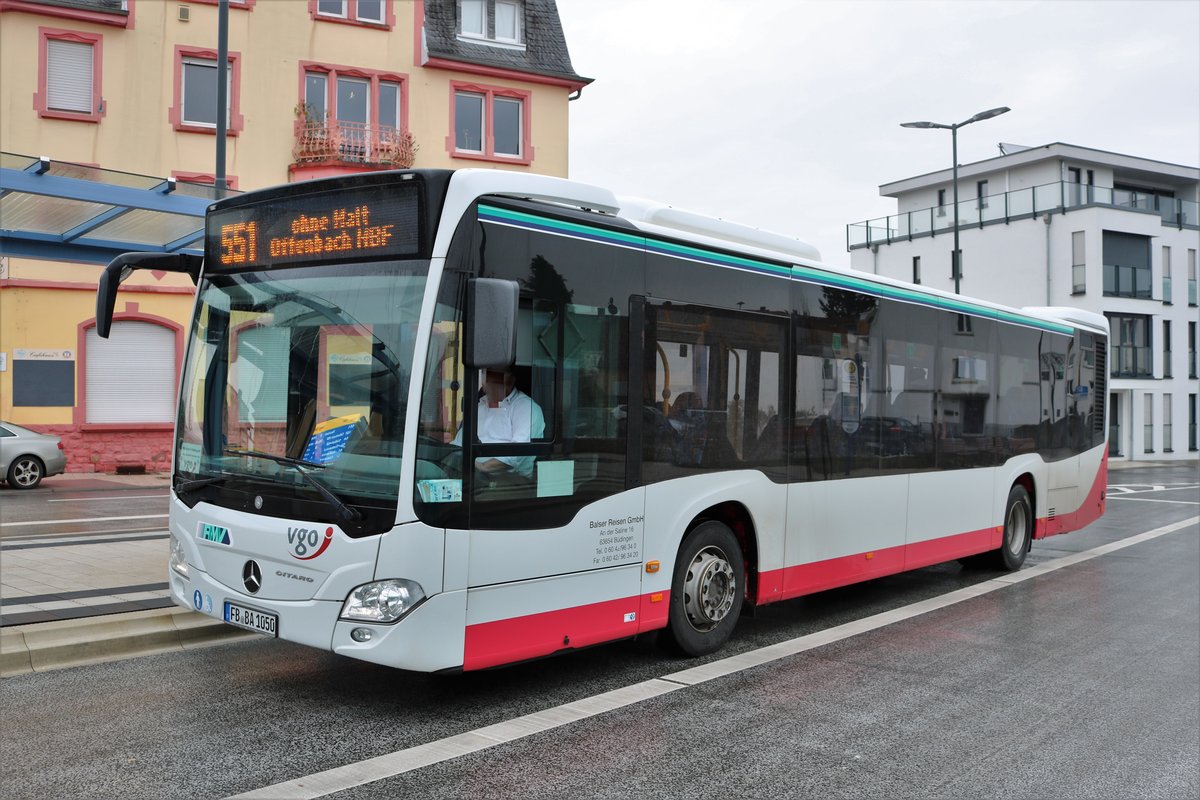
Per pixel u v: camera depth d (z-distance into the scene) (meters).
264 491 5.70
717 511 7.50
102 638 6.97
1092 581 11.27
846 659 7.44
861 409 8.77
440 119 27.56
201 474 6.15
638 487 6.52
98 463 23.61
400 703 6.06
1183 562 12.87
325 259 5.78
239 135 24.97
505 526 5.66
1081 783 5.00
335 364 5.61
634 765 5.10
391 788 4.70
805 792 4.79
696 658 7.33
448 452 5.40
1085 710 6.25
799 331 8.02
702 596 7.18
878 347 9.01
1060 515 12.64
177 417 6.41
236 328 6.12
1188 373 47.31
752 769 5.09
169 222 9.62
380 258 5.57
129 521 14.19
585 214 6.25
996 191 48.91
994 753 5.43
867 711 6.14
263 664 6.84
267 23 25.31
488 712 5.93
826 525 8.30
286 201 5.98
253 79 25.16
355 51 26.42
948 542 10.15
